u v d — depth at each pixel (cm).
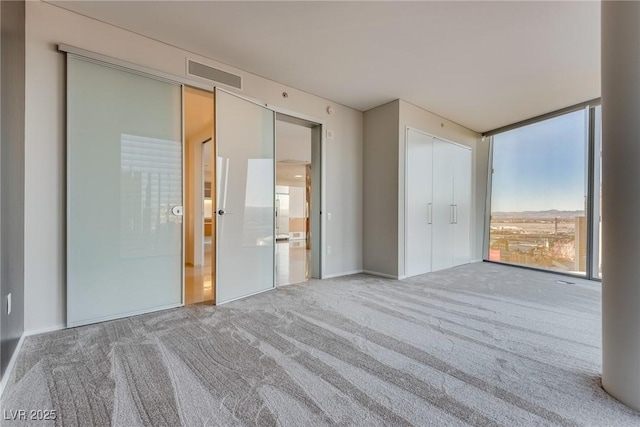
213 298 316
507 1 226
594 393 155
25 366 177
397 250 425
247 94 342
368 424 131
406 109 434
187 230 540
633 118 144
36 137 224
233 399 147
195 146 528
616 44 151
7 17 176
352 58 313
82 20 244
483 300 320
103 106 252
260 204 354
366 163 468
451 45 287
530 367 181
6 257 171
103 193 252
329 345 209
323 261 425
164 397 149
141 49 272
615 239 151
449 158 518
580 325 250
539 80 359
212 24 258
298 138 601
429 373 173
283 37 277
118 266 260
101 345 206
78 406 141
